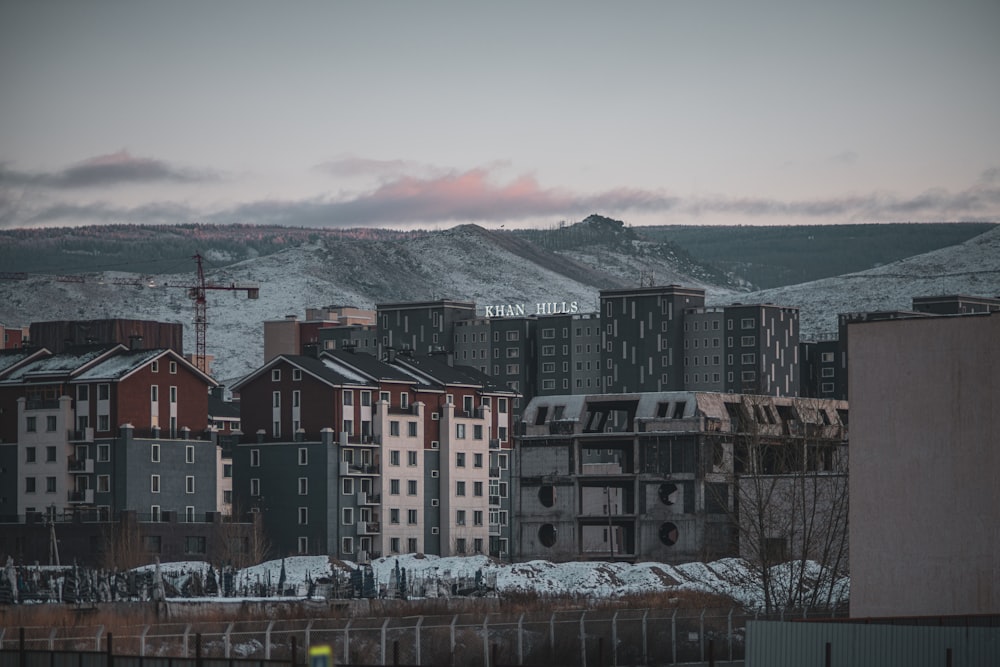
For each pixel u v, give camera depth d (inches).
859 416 6186.0
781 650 4660.4
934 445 6038.4
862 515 6161.4
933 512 6033.5
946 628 4451.3
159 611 7632.9
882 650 4532.5
